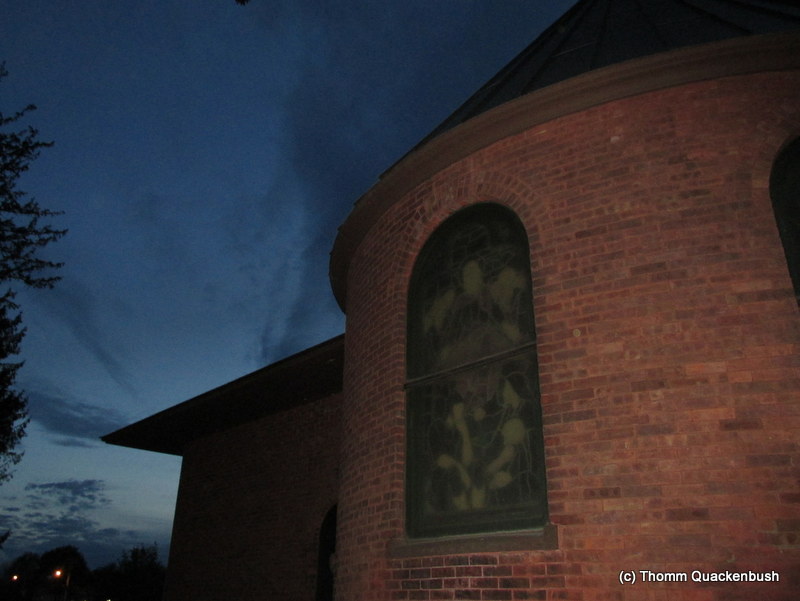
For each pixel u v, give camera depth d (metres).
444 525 5.72
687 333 4.89
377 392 6.69
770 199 5.11
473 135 6.53
